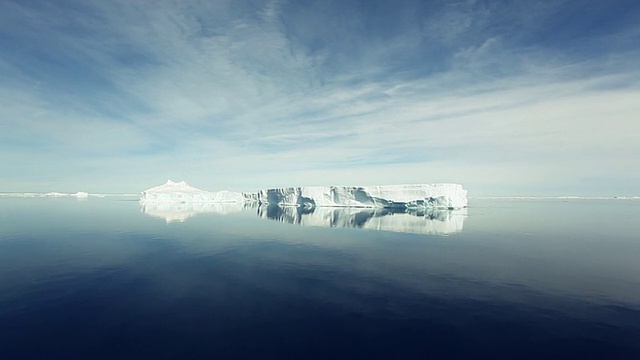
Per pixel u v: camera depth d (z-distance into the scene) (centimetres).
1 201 17012
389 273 3119
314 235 5294
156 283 2805
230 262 3525
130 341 1845
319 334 1939
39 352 1733
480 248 4253
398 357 1722
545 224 6812
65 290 2612
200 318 2134
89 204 14275
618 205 16488
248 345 1814
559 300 2436
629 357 1719
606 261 3541
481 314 2205
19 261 3503
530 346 1820
